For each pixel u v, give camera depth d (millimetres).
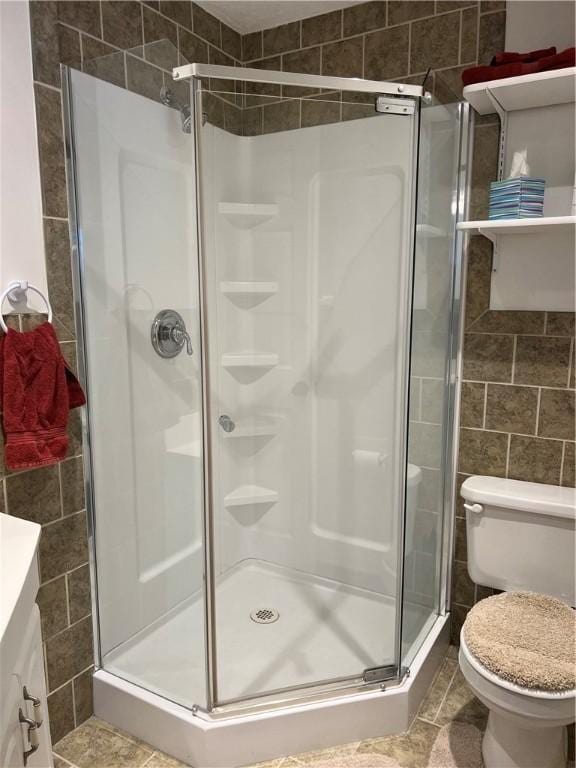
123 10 1834
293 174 2201
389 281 2146
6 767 979
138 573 1936
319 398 2363
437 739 1747
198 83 1634
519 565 1881
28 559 1144
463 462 2113
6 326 1499
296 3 2137
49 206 1615
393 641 1960
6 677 966
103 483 1841
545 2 1798
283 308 2365
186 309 1745
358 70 2168
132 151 1722
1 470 1534
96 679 1848
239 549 2488
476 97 1776
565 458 1933
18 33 1497
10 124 1492
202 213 1712
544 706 1396
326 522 2408
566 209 1829
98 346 1781
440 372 1999
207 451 1713
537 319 1920
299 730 1688
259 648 1968
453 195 1957
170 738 1702
